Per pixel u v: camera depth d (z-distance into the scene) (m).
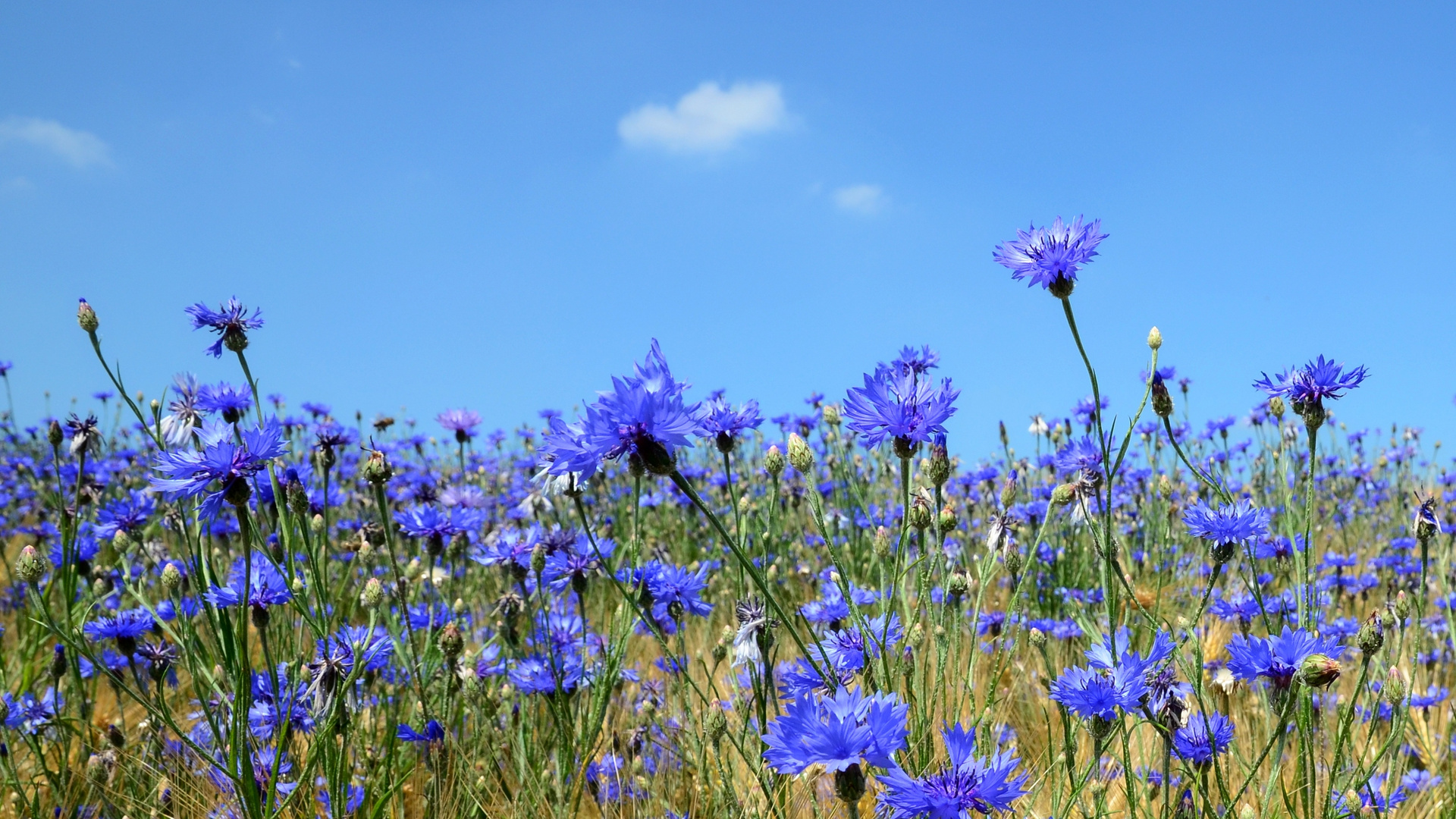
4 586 1.85
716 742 0.99
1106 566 0.94
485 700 1.08
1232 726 0.95
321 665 1.00
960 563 1.01
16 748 1.17
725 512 1.83
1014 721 1.15
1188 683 0.98
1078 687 0.90
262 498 1.04
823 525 0.92
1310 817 0.93
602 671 1.08
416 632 1.15
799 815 0.99
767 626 0.98
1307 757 0.95
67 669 1.19
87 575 1.21
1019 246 0.93
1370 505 2.30
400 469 2.24
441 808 1.03
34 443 2.83
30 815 1.07
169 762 1.07
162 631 1.17
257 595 1.00
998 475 1.96
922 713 0.94
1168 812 0.90
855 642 0.99
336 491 1.24
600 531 1.75
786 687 1.05
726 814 0.98
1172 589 1.42
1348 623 1.15
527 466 2.27
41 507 2.28
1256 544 1.17
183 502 1.02
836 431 1.02
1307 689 0.95
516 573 1.12
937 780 0.83
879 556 0.97
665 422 0.83
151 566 1.33
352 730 1.03
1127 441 0.93
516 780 1.10
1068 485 0.96
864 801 0.99
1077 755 1.04
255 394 1.04
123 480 1.97
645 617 0.99
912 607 1.00
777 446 1.00
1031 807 0.97
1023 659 1.23
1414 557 1.57
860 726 0.82
